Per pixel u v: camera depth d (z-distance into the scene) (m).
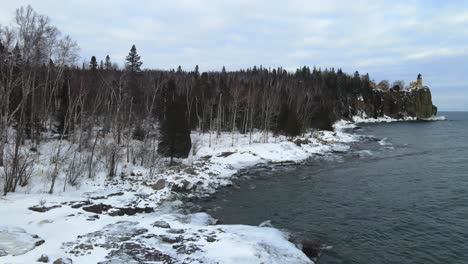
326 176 35.47
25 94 24.97
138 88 57.62
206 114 65.19
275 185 31.89
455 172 35.47
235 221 21.86
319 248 17.00
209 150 46.72
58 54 39.31
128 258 13.11
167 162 39.50
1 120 26.14
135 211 21.77
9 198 20.41
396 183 31.34
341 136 70.50
